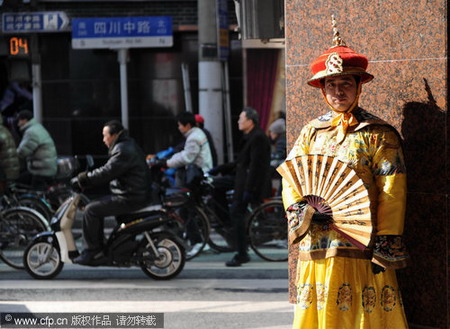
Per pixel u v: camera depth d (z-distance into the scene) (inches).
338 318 277.1
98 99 1052.5
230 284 560.1
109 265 569.3
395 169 275.6
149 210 570.3
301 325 286.5
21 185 775.7
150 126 1051.9
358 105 309.3
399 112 297.4
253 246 653.9
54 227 577.6
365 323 276.1
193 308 490.9
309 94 330.6
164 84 1047.0
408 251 299.1
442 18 284.0
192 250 662.5
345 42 310.0
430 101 288.4
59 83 1050.1
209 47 938.1
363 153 278.2
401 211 273.9
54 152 800.9
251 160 616.7
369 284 277.7
